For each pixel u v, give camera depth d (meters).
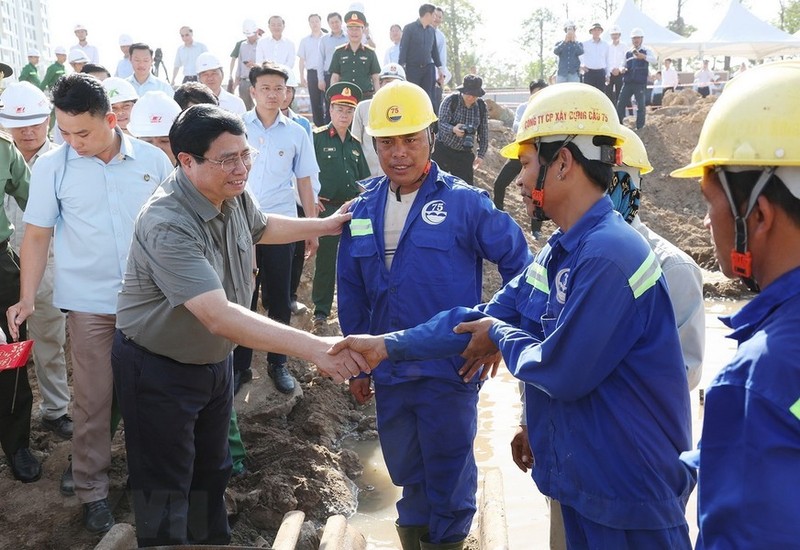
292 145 6.11
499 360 3.50
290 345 3.06
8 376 4.35
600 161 2.45
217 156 3.14
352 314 3.83
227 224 3.39
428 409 3.61
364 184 3.93
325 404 6.22
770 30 27.56
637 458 2.33
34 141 4.82
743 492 1.49
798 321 1.51
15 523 4.18
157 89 7.90
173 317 3.25
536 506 4.93
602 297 2.28
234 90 13.51
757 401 1.49
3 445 4.51
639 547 2.37
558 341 2.31
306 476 5.01
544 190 2.51
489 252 3.64
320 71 12.74
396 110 3.50
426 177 3.67
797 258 1.60
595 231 2.37
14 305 4.08
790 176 1.58
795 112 1.58
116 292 3.99
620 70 18.00
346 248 3.80
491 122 17.38
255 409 5.77
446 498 3.69
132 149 4.05
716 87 25.16
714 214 1.71
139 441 3.45
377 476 5.43
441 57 12.73
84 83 3.79
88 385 4.03
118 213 3.97
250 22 12.97
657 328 2.36
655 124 18.48
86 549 3.97
